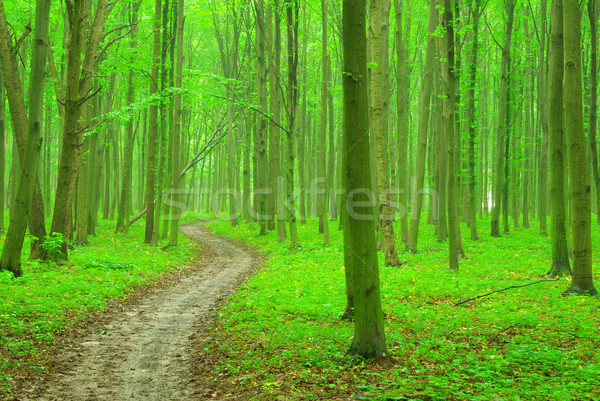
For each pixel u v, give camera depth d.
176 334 9.06
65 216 14.98
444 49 19.75
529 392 5.25
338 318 9.55
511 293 11.63
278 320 9.48
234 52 32.19
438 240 23.09
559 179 13.22
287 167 22.59
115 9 26.50
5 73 13.34
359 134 6.50
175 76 23.53
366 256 6.67
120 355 7.64
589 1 16.83
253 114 32.56
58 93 18.28
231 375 6.50
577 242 11.12
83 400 5.70
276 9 22.41
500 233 26.06
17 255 12.21
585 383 5.49
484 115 34.50
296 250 22.08
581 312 9.26
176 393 6.02
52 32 21.50
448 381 5.70
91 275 13.82
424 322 9.14
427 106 19.27
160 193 23.61
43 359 7.05
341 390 5.54
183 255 21.03
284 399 5.27
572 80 10.96
